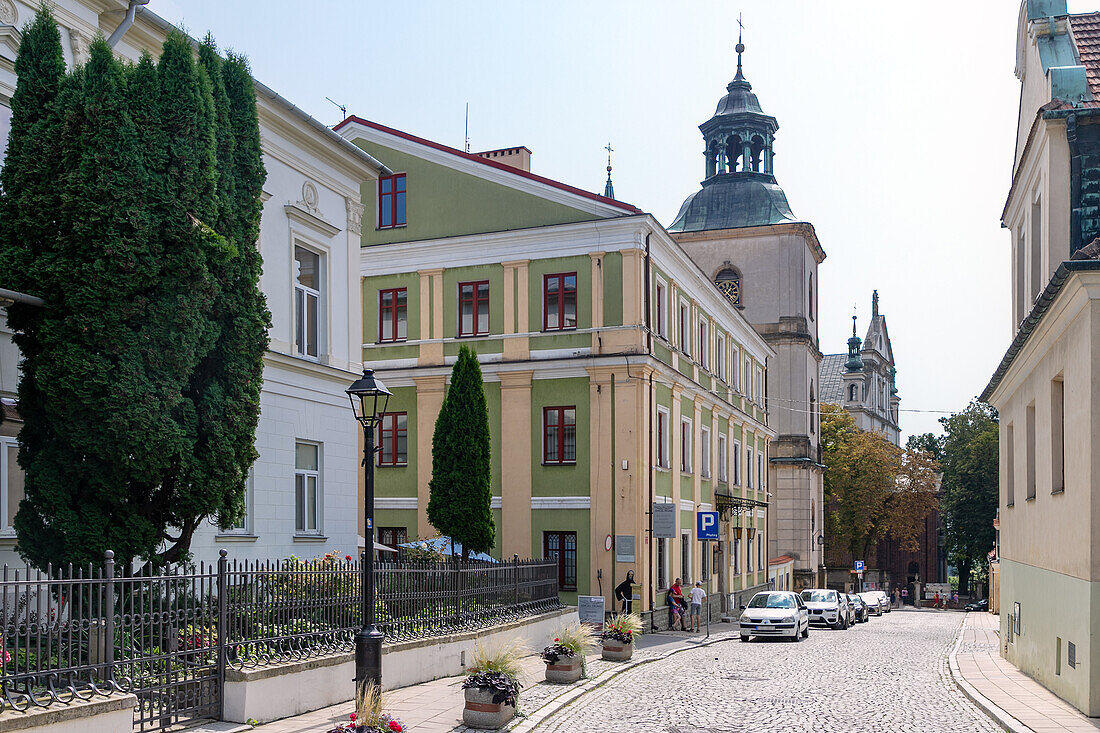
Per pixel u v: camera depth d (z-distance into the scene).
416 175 34.00
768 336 60.62
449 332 32.97
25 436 11.81
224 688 11.41
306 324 19.84
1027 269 19.19
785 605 30.77
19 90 11.73
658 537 31.30
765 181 63.78
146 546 11.93
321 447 19.80
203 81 12.47
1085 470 13.90
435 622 17.28
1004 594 22.69
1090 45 17.80
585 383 31.00
